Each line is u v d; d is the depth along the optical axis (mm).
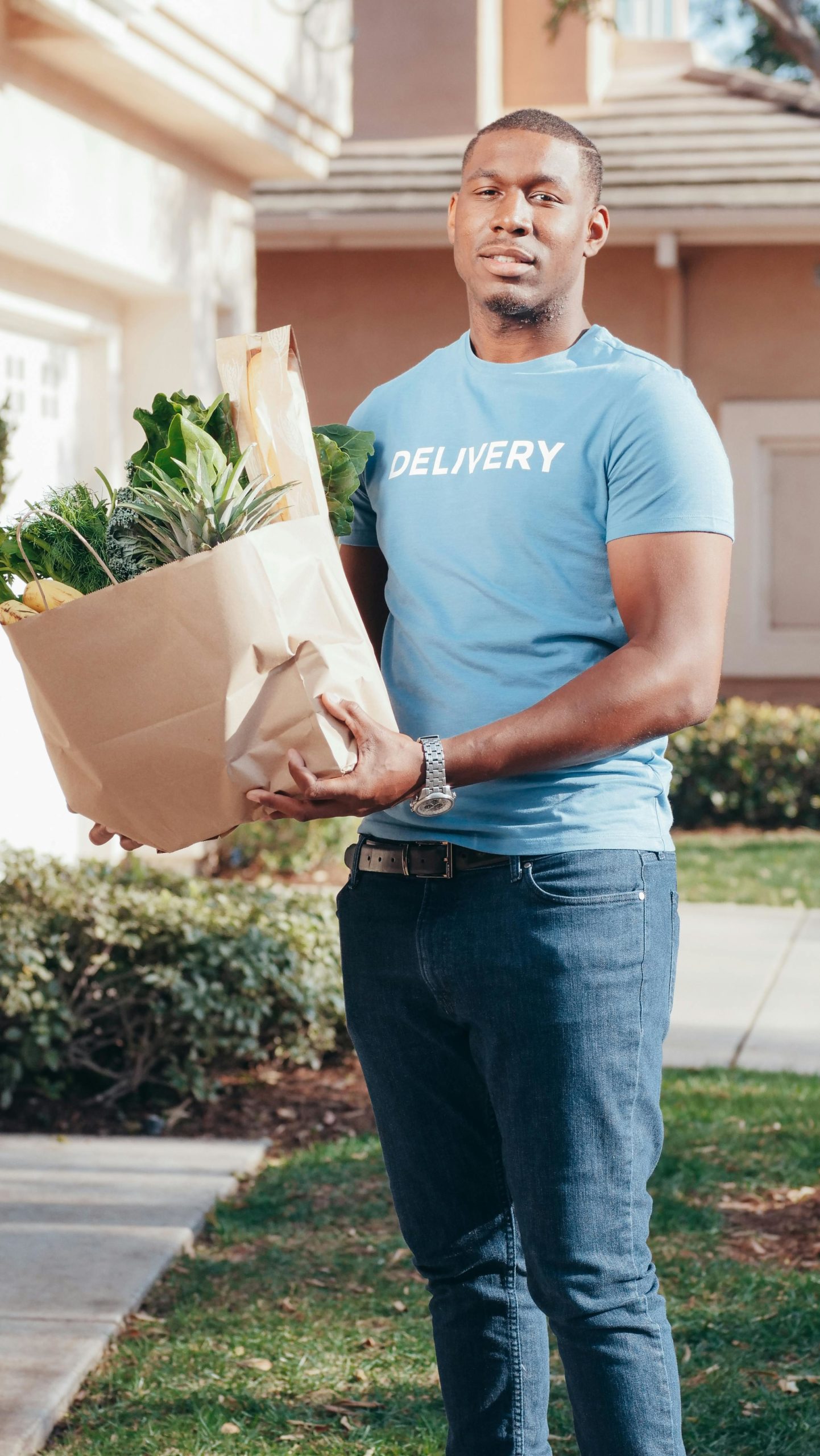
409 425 2398
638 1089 2164
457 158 11969
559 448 2211
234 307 8141
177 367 7512
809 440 11578
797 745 10633
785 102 12367
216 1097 4812
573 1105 2125
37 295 6609
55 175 6086
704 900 8219
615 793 2221
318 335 11992
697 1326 3412
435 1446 2949
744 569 11688
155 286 7211
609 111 12578
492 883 2191
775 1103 4844
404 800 2188
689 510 2113
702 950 7082
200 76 6598
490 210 2264
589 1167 2127
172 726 2062
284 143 7629
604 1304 2125
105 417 7363
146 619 2025
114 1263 3699
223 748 2051
